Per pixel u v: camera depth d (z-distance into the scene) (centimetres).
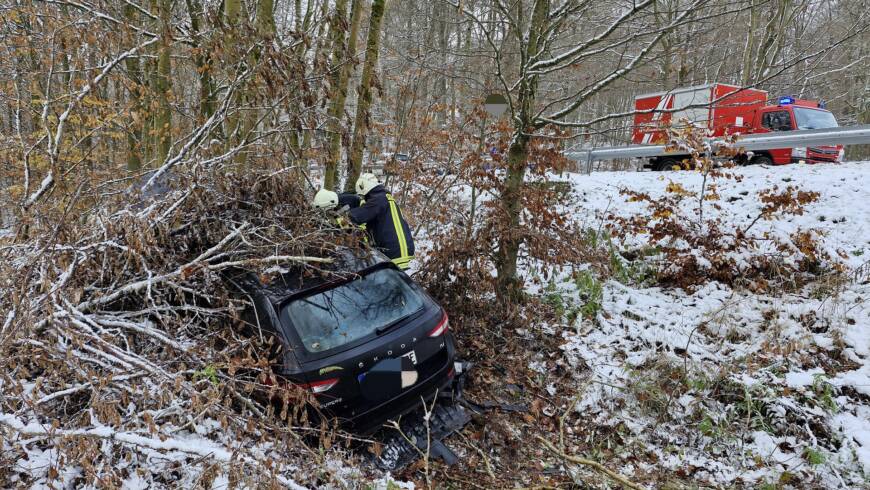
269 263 401
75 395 341
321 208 459
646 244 684
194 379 320
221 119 500
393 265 411
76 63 503
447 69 738
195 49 538
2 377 281
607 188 895
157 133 651
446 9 787
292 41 547
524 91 515
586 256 578
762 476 348
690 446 383
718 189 798
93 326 347
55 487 292
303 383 325
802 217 669
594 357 488
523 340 521
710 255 611
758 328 505
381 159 835
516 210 557
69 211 385
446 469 358
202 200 437
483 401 432
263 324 356
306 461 326
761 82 453
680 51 550
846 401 398
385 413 350
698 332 514
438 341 376
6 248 379
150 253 374
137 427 290
